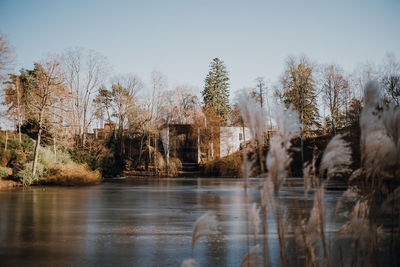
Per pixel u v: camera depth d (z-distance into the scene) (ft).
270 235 27.17
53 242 26.23
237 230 30.01
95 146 143.54
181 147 186.19
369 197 8.67
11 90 128.36
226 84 243.81
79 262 20.38
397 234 8.36
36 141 109.19
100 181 125.59
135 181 125.29
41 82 105.09
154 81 173.37
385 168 8.32
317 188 8.96
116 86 180.45
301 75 146.72
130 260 20.77
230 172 152.56
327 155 8.80
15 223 35.53
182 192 76.38
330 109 142.82
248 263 9.10
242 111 8.76
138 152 183.32
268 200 8.82
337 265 14.92
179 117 192.95
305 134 148.77
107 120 184.55
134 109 172.24
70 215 41.37
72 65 156.46
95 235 28.94
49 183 103.76
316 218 8.89
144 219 37.91
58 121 107.86
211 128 171.63
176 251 22.98
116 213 42.96
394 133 7.86
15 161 103.91
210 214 9.01
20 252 22.99
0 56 101.81
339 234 9.62
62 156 114.21
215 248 23.56
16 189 87.61
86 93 160.04
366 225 8.69
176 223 35.09
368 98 8.63
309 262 8.96
